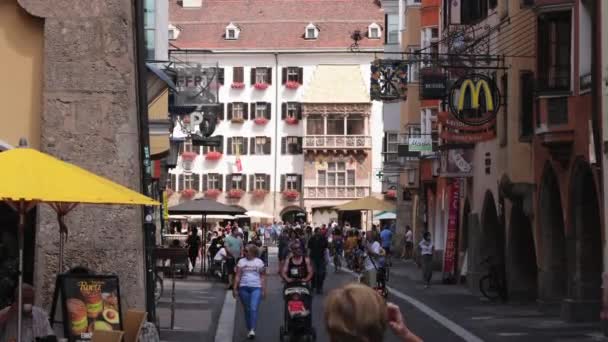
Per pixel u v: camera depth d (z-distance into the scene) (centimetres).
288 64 11625
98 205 1755
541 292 3303
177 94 3841
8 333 1304
